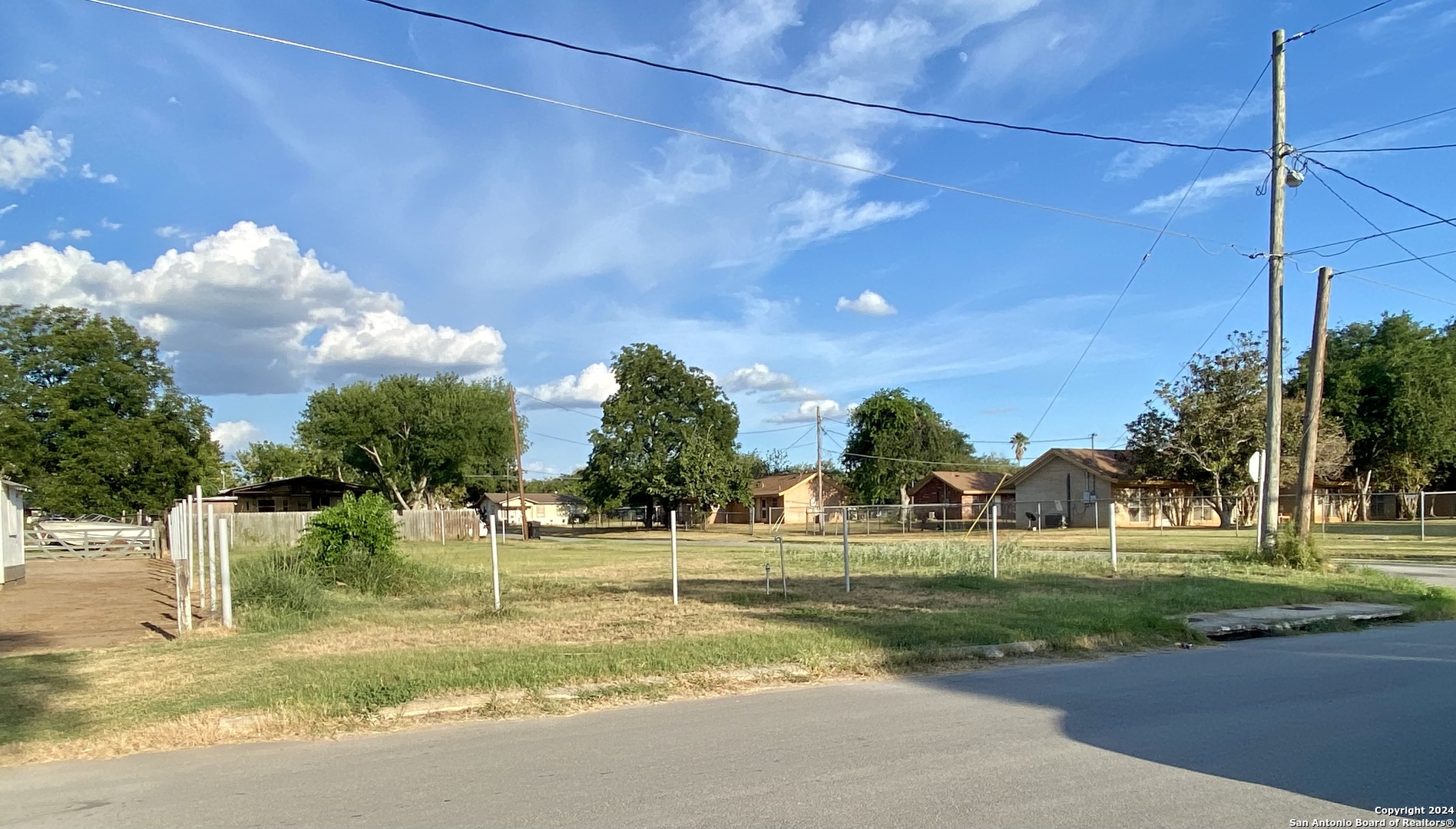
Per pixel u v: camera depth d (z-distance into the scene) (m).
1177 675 9.15
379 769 6.17
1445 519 61.19
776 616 13.11
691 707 8.01
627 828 4.88
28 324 45.91
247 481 105.56
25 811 5.40
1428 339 63.53
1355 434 58.25
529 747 6.70
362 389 68.69
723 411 73.12
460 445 69.31
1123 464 57.12
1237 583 16.66
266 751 6.77
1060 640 10.90
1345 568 19.30
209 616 13.91
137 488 46.41
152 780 6.01
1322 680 8.81
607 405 70.06
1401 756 6.12
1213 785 5.52
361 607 14.85
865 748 6.46
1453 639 11.63
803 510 79.19
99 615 15.40
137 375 47.59
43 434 45.34
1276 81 19.53
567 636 11.54
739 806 5.21
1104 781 5.60
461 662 9.42
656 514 81.38
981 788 5.50
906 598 15.42
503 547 42.88
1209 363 50.34
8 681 9.12
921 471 69.38
